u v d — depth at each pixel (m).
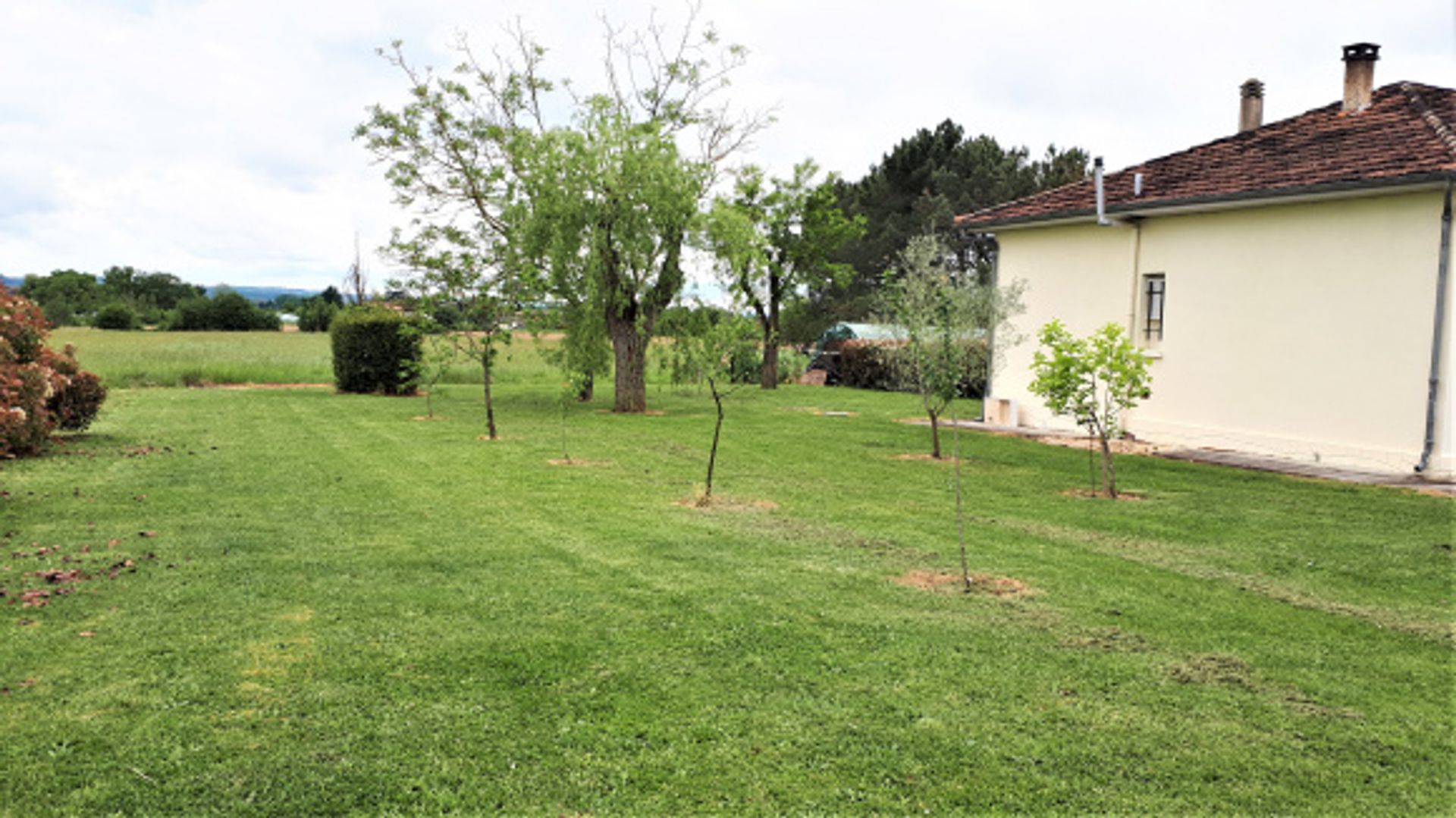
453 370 28.34
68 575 5.86
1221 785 3.34
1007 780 3.36
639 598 5.50
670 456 12.05
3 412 9.48
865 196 44.28
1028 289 16.80
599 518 7.93
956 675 4.34
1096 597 5.68
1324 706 4.06
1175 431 14.14
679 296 17.41
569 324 17.95
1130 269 14.91
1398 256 11.23
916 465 11.50
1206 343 13.67
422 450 12.17
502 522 7.74
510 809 3.14
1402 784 3.35
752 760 3.49
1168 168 15.26
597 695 4.07
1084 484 10.16
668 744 3.62
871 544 7.07
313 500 8.62
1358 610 5.51
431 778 3.34
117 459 11.05
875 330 29.55
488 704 3.97
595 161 17.23
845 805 3.17
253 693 4.07
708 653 4.60
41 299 81.94
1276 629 5.10
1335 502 9.15
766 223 25.78
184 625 4.97
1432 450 10.93
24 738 3.61
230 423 15.30
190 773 3.36
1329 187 11.59
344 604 5.35
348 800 3.19
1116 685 4.25
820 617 5.17
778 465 11.35
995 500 9.12
